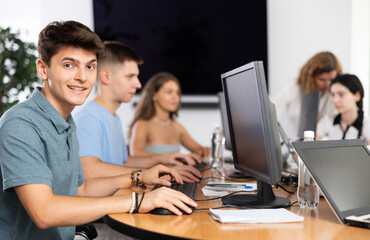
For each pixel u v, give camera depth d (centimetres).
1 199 120
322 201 135
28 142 113
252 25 457
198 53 464
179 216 115
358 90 262
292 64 458
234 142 154
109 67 211
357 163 121
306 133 138
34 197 108
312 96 225
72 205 111
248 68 120
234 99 144
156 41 468
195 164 235
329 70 356
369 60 446
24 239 122
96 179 161
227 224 106
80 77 123
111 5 464
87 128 195
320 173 112
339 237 95
